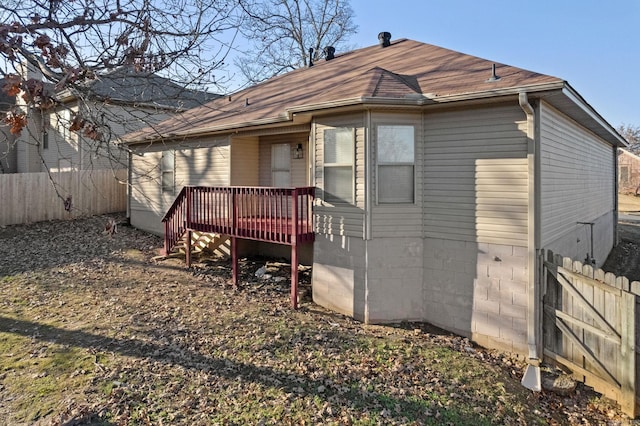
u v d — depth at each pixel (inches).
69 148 751.7
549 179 290.2
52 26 116.1
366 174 311.4
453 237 303.3
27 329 274.4
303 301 350.3
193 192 426.0
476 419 202.1
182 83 166.1
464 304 300.0
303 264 448.8
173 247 474.0
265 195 352.8
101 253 470.9
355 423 190.1
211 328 282.2
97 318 293.4
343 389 215.8
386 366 243.6
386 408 202.5
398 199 316.2
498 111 278.5
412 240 318.7
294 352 253.1
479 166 288.2
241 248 478.3
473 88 275.7
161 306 321.1
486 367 253.6
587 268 242.4
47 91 106.7
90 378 215.0
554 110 300.8
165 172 552.4
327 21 1005.2
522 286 273.6
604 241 558.9
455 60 369.7
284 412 194.4
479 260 291.3
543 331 269.4
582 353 246.2
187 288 368.2
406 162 313.7
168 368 228.2
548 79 251.1
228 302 336.2
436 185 309.6
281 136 457.4
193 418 187.2
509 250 278.2
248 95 554.3
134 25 130.3
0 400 196.7
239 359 241.1
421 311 323.0
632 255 600.1
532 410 218.2
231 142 454.0
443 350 271.9
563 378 246.7
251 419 188.4
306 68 587.2
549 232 291.0
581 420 214.8
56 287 356.8
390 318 318.7
